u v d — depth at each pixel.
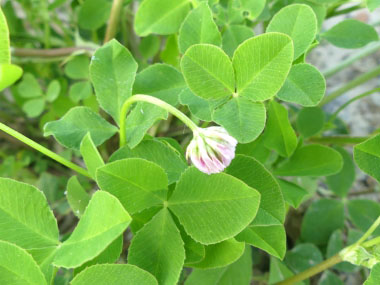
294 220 0.20
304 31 0.11
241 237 0.10
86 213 0.09
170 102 0.12
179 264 0.09
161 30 0.14
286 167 0.14
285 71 0.09
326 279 0.17
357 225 0.17
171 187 0.10
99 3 0.18
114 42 0.12
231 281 0.13
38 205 0.10
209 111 0.10
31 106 0.19
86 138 0.09
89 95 0.19
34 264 0.08
